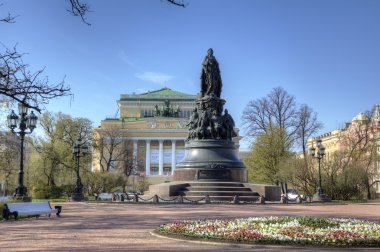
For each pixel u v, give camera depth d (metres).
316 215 23.67
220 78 43.44
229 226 15.58
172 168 128.50
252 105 67.31
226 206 30.75
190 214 23.95
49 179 63.22
